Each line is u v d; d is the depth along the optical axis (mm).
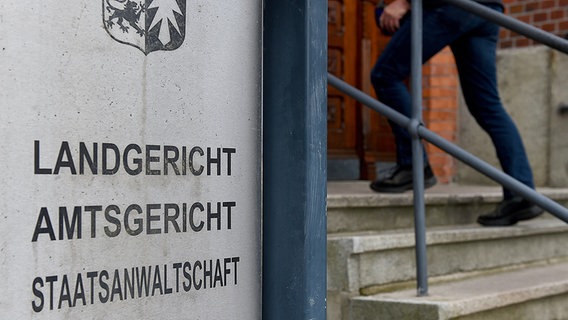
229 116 1888
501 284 3453
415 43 3201
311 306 1954
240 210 1912
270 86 1989
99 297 1619
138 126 1692
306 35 1952
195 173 1806
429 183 4145
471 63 3961
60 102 1565
